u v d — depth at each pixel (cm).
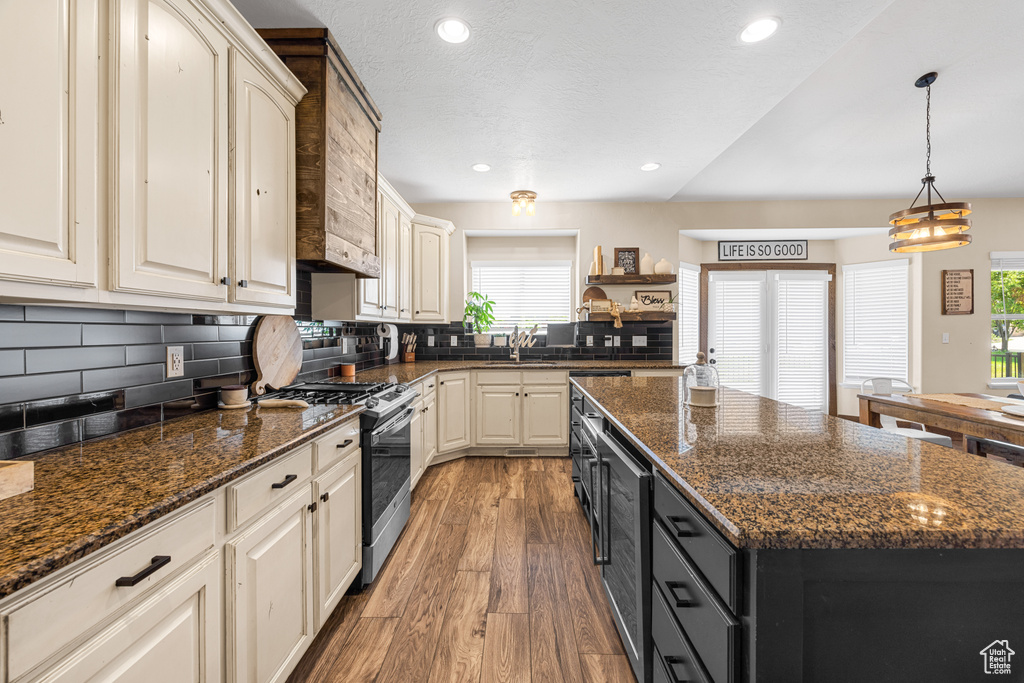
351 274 252
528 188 399
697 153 320
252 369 208
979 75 242
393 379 292
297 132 187
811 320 538
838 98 266
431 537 246
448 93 240
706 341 540
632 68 217
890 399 324
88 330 128
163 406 155
